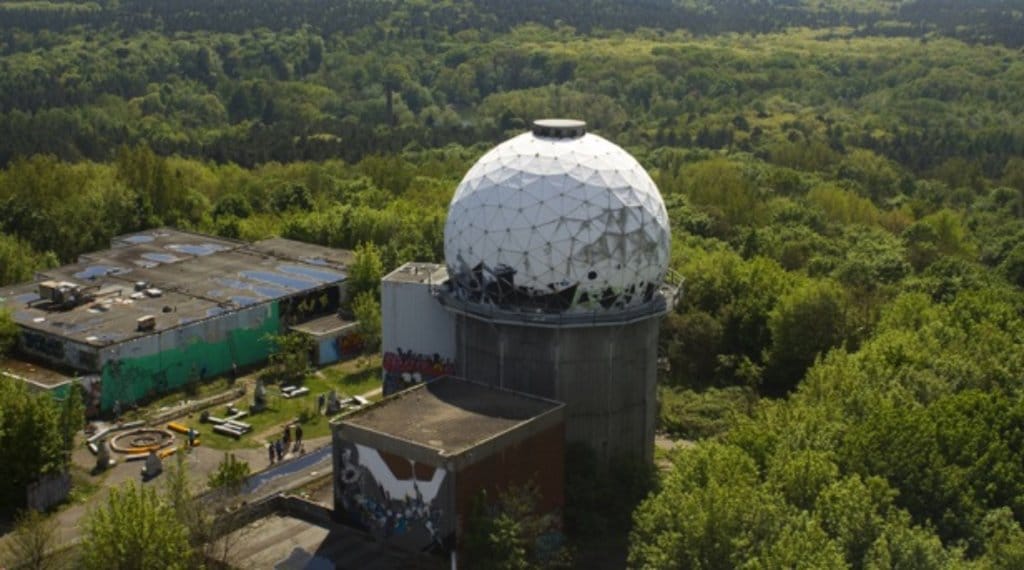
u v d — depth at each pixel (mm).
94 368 86562
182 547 53875
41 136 189375
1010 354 81438
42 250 127500
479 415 64438
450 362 82625
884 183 180125
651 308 72438
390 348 84188
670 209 141375
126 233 133750
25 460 68750
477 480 59500
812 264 119312
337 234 127812
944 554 53312
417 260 118750
